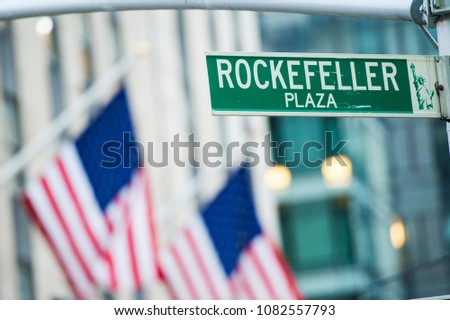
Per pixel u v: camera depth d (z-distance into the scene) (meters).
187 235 34.97
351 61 17.61
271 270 35.75
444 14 17.97
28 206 30.77
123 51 54.09
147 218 31.75
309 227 99.62
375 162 103.06
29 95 44.75
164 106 57.41
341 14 18.14
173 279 34.91
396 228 61.09
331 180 99.94
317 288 99.25
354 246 98.88
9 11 18.48
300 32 108.50
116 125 31.84
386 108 17.56
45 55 46.59
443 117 17.70
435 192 107.38
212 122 62.69
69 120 36.44
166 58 58.69
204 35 65.19
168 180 54.75
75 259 30.80
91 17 51.44
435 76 17.78
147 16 57.28
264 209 72.75
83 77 49.66
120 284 31.38
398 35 107.06
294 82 17.38
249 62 17.27
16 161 38.72
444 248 106.19
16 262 42.28
